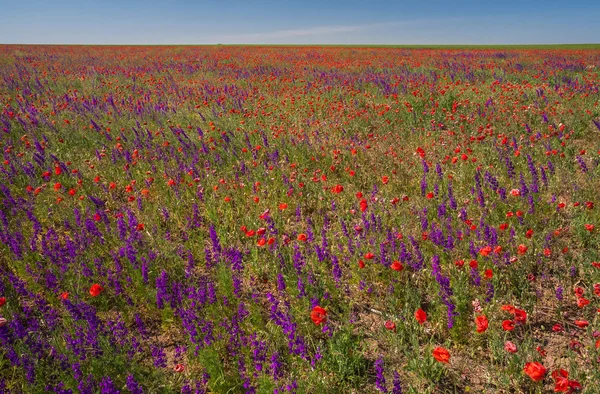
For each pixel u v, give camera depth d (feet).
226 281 13.32
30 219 16.55
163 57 102.01
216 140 27.86
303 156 24.40
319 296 12.83
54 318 11.82
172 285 13.32
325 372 10.44
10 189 20.84
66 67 75.41
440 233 14.42
